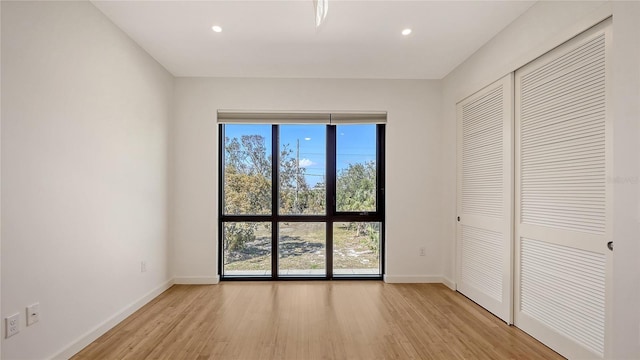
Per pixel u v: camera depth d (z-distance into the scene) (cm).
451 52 292
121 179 248
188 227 349
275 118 360
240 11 223
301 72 341
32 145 167
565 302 194
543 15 207
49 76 178
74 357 194
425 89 363
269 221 373
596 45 174
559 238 198
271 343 215
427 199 362
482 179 283
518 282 237
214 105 353
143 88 282
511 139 241
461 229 321
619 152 160
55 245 183
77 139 200
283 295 313
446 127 353
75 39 198
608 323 166
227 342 216
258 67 326
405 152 362
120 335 224
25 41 163
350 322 249
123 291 251
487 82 271
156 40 266
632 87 153
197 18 232
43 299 175
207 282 350
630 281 155
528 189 227
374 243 379
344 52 291
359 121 363
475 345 212
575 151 187
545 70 211
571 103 190
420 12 225
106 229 229
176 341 216
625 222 157
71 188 195
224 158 374
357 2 212
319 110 359
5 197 154
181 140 349
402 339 221
